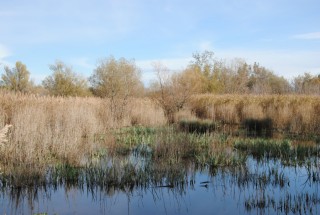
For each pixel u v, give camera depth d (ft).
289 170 30.60
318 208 21.04
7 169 28.86
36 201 23.53
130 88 76.07
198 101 86.69
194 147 38.70
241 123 67.26
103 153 37.22
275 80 167.53
